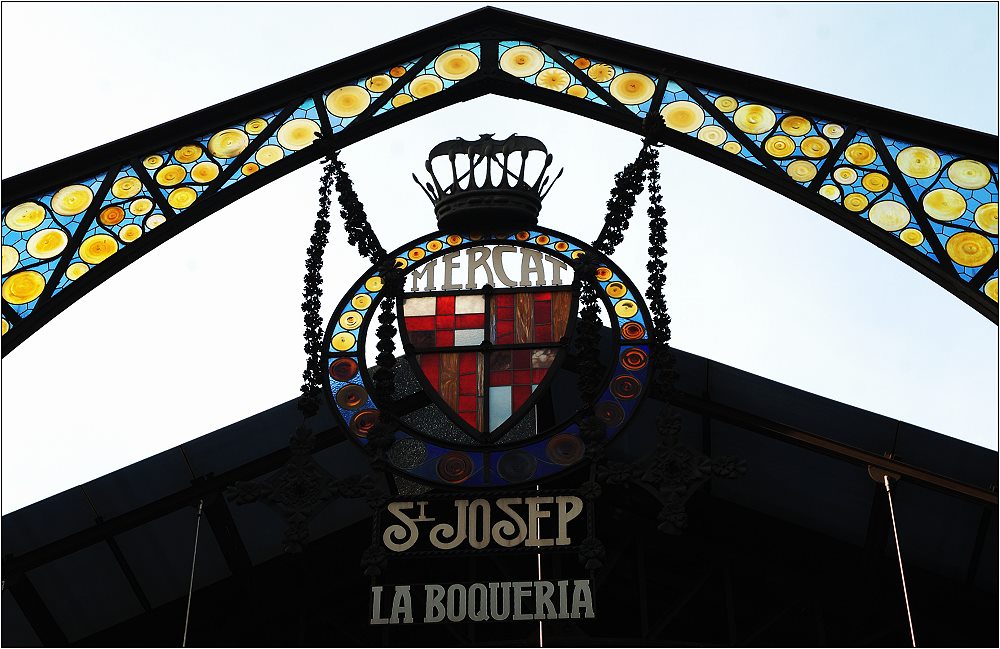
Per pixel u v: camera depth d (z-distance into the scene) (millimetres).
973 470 15234
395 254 10297
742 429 15992
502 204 10352
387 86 11609
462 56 11758
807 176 10555
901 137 10594
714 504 17812
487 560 18594
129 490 15961
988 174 10289
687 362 15578
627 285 9930
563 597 9305
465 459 9383
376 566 9023
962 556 16562
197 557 17062
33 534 16031
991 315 9695
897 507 16141
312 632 19328
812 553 17891
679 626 20094
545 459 9352
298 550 9141
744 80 11125
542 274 10094
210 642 17828
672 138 10945
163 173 10992
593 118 11352
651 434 16688
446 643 18359
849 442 15539
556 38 11797
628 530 18469
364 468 16672
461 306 10031
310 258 10078
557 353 9742
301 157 11148
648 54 11438
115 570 16750
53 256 10477
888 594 17531
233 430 15781
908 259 10055
